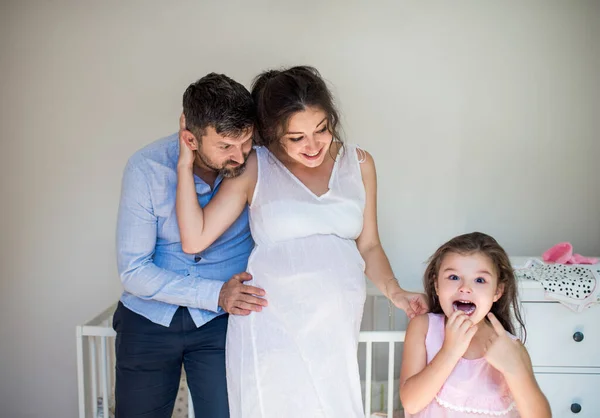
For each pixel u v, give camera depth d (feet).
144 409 5.60
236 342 5.30
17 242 8.32
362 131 8.23
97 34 8.03
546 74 8.17
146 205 5.39
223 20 8.05
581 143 8.28
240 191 5.39
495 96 8.20
